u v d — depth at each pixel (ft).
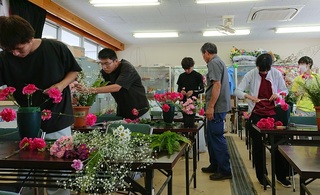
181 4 17.28
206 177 11.39
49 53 5.64
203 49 10.78
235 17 19.98
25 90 5.09
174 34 24.94
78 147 4.22
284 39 27.09
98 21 21.03
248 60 25.25
